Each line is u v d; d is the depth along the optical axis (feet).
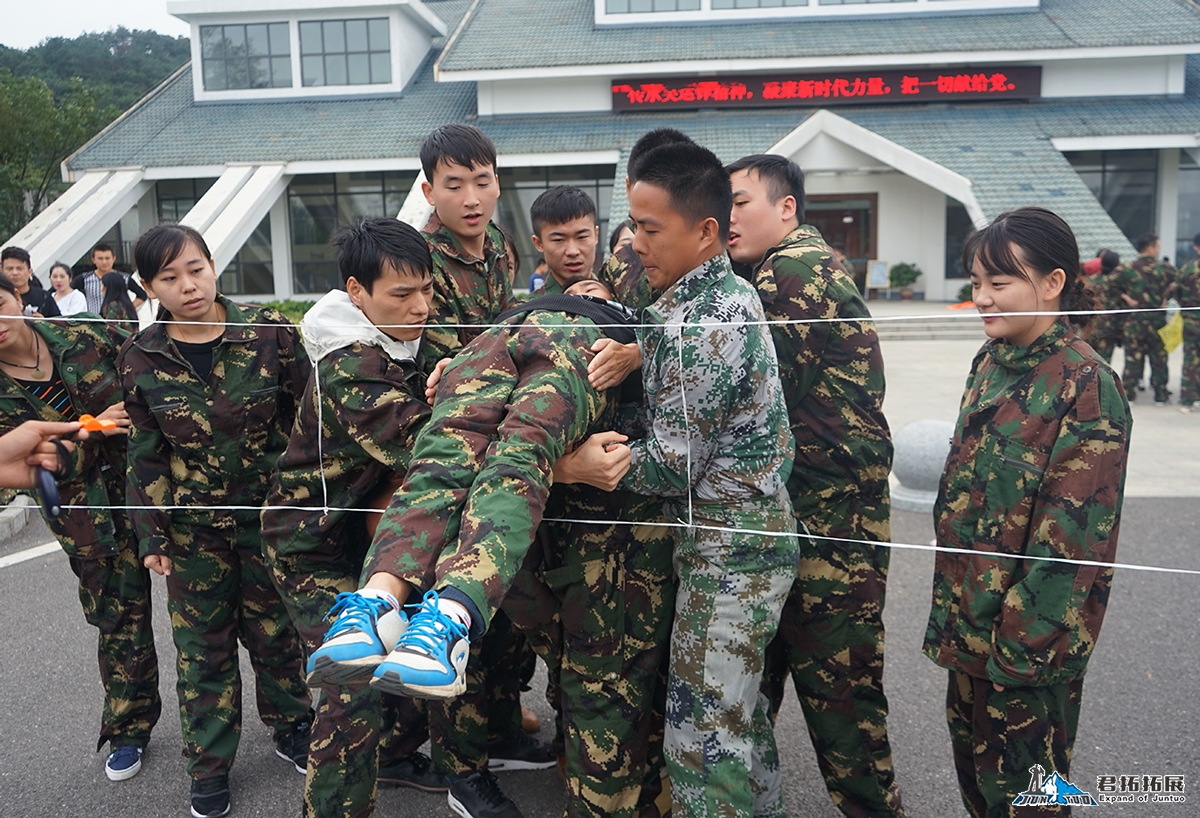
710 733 6.56
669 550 7.02
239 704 9.09
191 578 8.86
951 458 7.25
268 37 69.00
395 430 7.31
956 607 6.98
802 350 7.68
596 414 6.44
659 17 68.54
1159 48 60.34
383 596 5.29
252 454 9.04
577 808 7.01
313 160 61.36
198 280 8.54
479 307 9.41
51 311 25.89
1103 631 12.46
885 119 63.77
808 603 7.80
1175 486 19.79
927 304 62.39
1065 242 6.51
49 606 14.43
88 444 9.25
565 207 9.38
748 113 65.21
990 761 6.79
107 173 62.18
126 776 9.46
